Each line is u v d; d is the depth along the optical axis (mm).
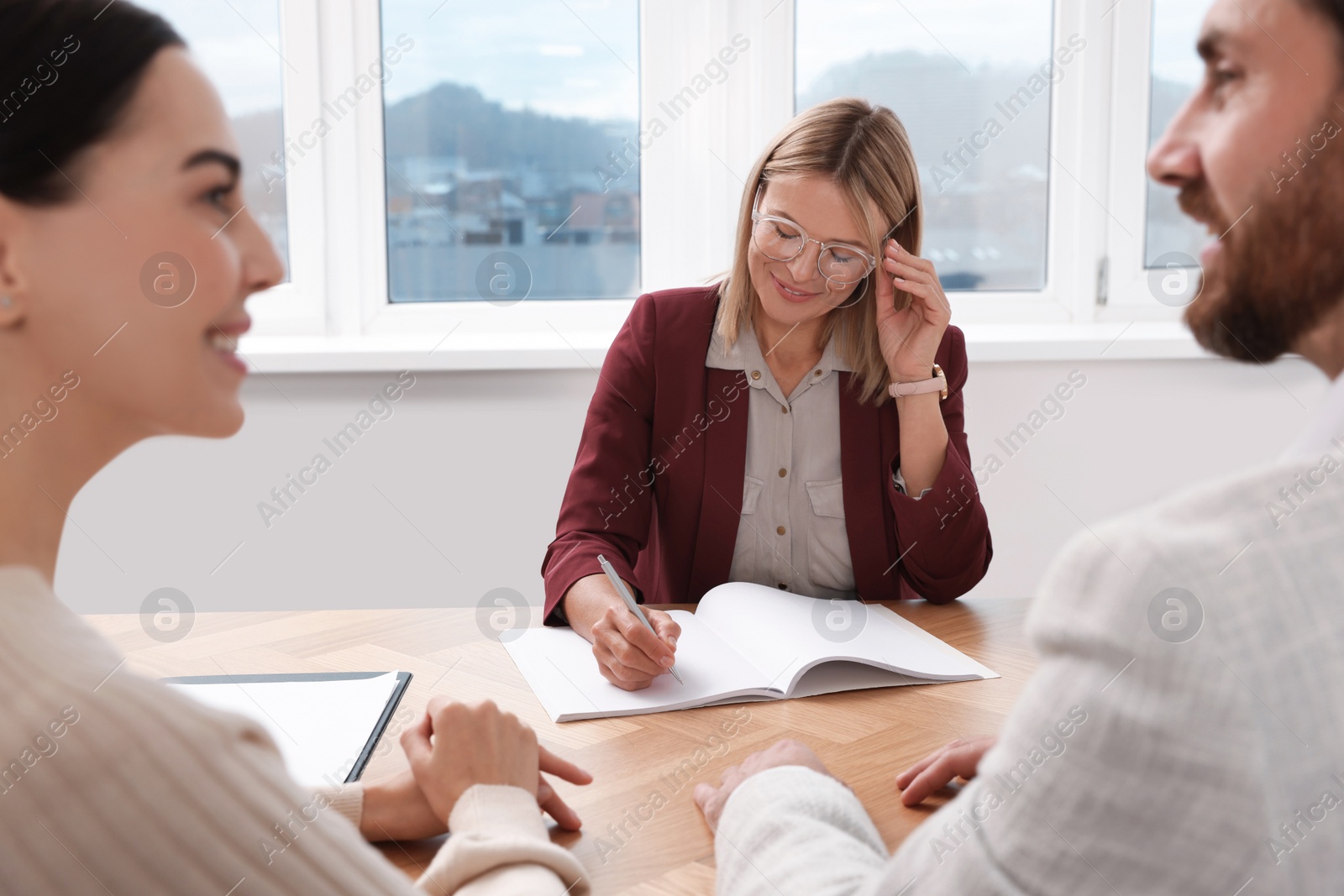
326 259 2127
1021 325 2254
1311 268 334
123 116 331
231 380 373
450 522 2021
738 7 2100
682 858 660
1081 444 2090
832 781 644
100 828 311
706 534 1432
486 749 691
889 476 1423
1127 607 328
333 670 984
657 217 2186
